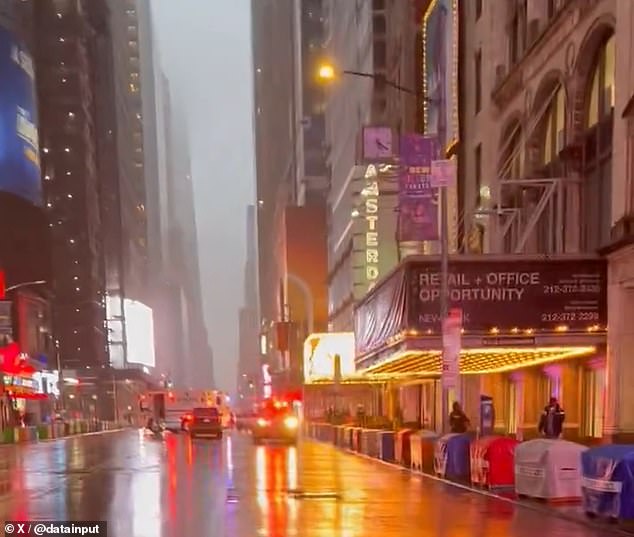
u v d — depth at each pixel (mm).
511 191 29688
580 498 14039
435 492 16078
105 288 137750
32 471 22375
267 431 40344
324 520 12227
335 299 80562
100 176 142875
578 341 21922
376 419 41156
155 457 28766
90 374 121750
